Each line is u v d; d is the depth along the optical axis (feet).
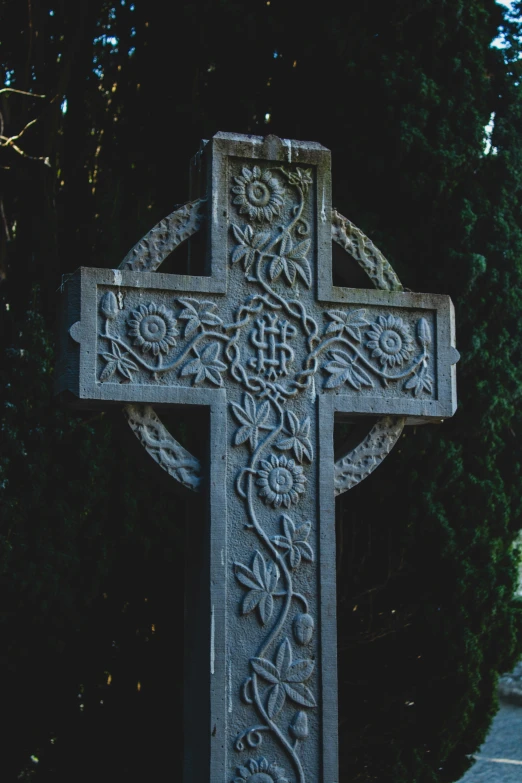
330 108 40.19
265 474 21.04
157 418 20.99
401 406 22.27
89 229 40.45
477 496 38.88
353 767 40.11
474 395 38.99
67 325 20.84
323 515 21.30
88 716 38.24
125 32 42.73
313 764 20.49
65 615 36.29
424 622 38.70
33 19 41.83
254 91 41.39
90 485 36.58
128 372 20.63
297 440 21.39
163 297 21.09
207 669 20.25
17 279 40.04
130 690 38.42
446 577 38.60
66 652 37.45
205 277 21.34
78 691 38.04
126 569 38.06
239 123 41.27
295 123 41.06
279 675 20.51
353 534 39.50
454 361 22.86
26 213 40.68
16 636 35.94
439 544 38.37
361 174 40.01
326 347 21.97
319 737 20.59
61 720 37.83
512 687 74.79
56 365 21.61
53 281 39.65
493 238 39.75
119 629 38.37
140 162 41.55
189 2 40.52
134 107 42.37
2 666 35.91
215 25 40.45
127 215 41.22
